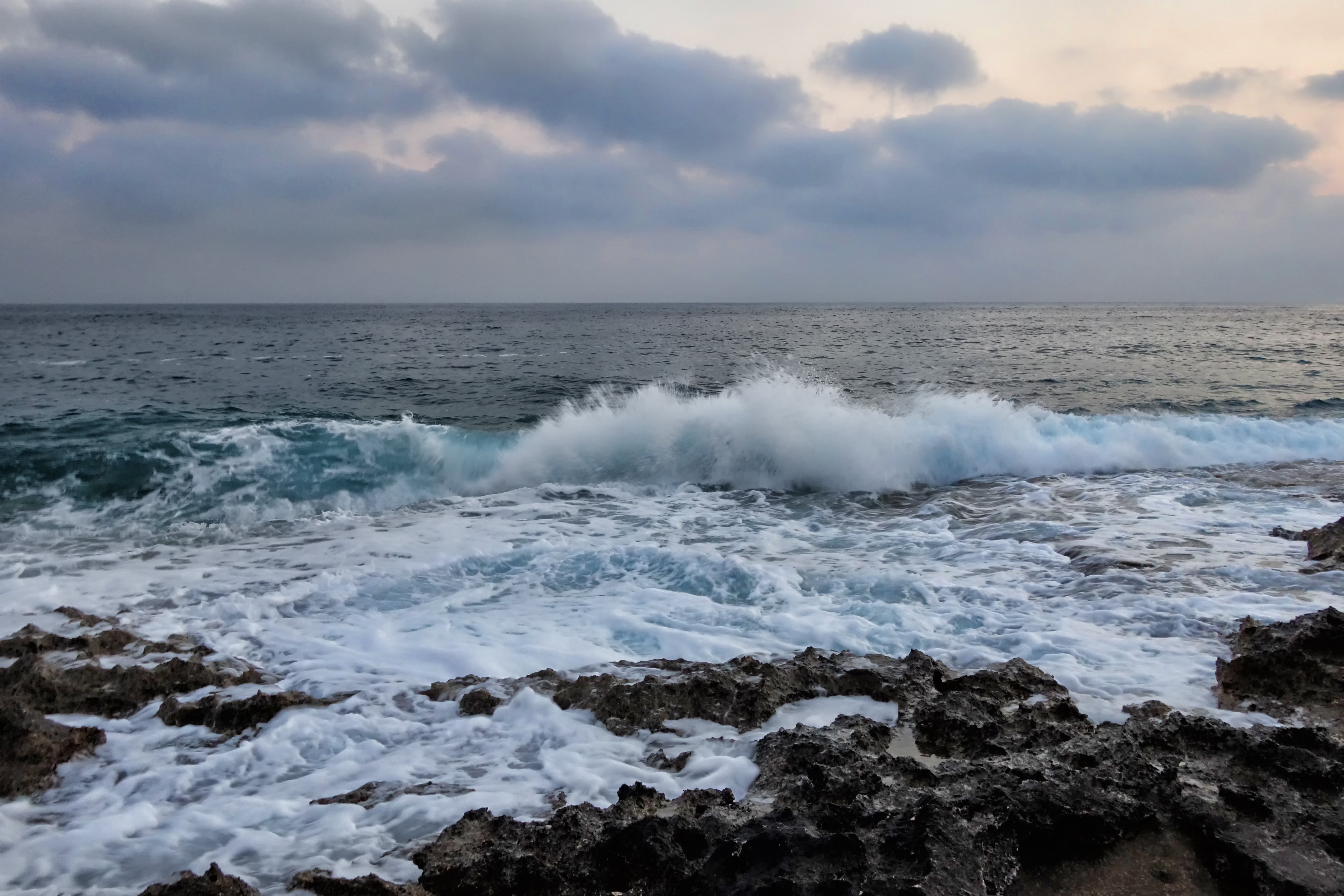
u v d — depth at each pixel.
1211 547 7.53
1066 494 10.05
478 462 11.43
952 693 4.35
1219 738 3.68
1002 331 52.62
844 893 2.61
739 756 3.91
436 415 16.27
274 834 3.35
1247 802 3.16
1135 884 2.88
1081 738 3.75
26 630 5.32
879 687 4.59
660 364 28.00
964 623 5.76
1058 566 7.09
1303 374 23.33
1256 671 4.57
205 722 4.38
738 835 2.96
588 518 9.23
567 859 2.98
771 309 167.00
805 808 3.29
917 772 3.46
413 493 10.41
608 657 5.22
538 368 26.52
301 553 7.82
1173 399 18.30
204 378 22.64
